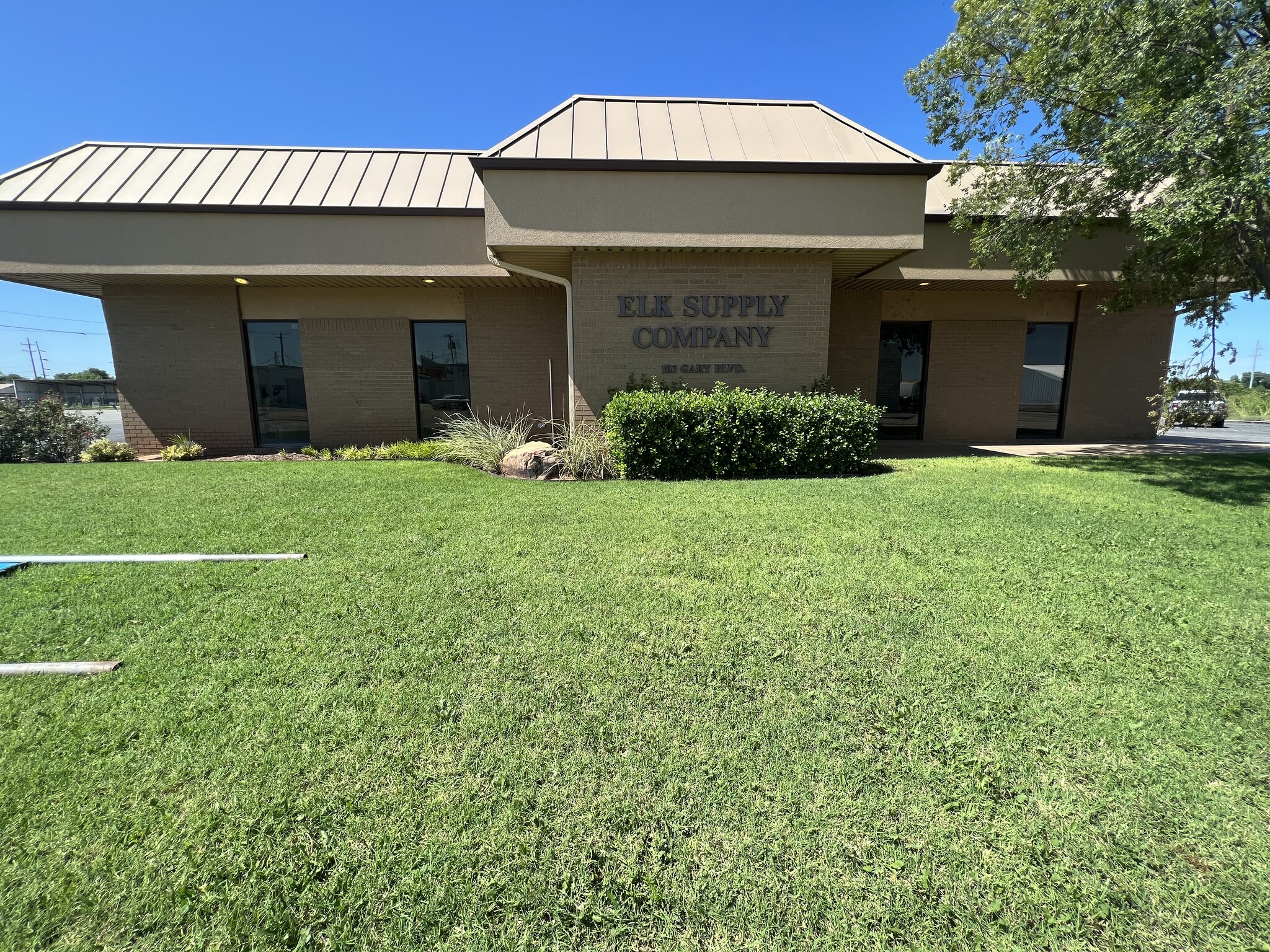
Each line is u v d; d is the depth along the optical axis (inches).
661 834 86.6
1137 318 533.3
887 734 107.4
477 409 499.8
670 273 377.7
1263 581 176.9
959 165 408.2
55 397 462.6
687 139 377.4
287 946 70.9
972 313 528.1
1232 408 1337.4
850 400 360.5
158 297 470.9
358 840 85.1
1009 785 95.7
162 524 235.9
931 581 174.4
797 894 77.9
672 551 200.1
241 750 102.1
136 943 71.1
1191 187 293.4
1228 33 302.5
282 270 420.5
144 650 134.8
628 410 339.6
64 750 101.5
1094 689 121.6
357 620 148.9
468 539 214.2
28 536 219.1
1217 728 109.7
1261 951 70.8
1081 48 328.8
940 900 77.2
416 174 464.4
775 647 136.6
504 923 74.2
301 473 355.6
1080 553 200.5
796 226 357.1
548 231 350.9
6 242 400.8
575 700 116.8
